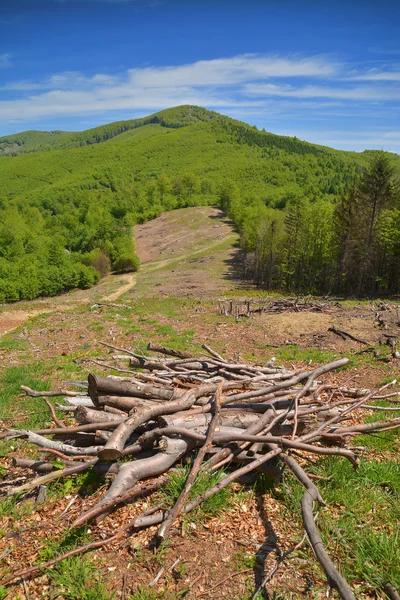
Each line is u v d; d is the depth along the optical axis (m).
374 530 3.80
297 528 3.85
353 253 44.59
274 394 5.09
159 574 3.38
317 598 3.12
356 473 4.55
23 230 89.12
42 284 60.25
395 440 5.53
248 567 3.45
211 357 6.59
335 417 4.86
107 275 75.69
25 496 4.70
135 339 13.62
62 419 6.84
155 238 100.19
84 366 10.50
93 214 107.44
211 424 4.38
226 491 4.18
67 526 4.05
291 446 4.21
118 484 3.99
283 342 12.61
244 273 64.19
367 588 3.22
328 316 15.45
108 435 4.56
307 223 53.00
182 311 20.12
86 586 3.33
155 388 4.91
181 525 3.82
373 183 41.78
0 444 6.16
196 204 132.00
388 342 11.35
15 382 9.12
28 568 3.61
